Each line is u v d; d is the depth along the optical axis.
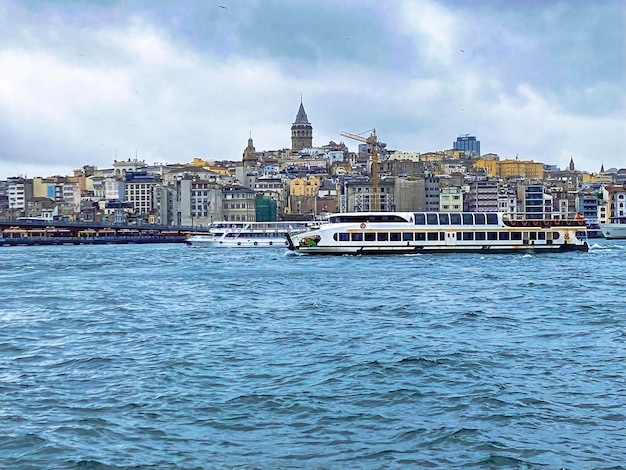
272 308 98.56
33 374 62.91
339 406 53.28
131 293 120.12
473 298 106.38
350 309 96.12
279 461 44.38
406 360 65.31
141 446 46.56
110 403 54.44
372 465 43.81
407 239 188.88
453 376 60.59
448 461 44.28
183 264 187.75
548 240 195.25
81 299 112.81
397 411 52.25
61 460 44.75
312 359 66.81
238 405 53.59
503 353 68.56
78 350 72.56
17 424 50.28
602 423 49.72
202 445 46.69
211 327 84.31
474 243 191.75
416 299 105.31
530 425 49.44
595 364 64.31
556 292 113.81
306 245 189.50
